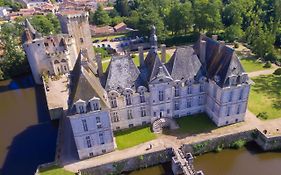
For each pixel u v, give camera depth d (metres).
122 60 68.38
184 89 72.56
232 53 66.44
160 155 64.94
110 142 65.19
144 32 140.50
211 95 73.00
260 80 95.31
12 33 139.88
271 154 67.25
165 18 149.25
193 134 70.06
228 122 73.00
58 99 90.44
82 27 110.19
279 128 70.06
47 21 155.12
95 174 62.66
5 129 83.25
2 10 195.12
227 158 66.62
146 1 178.38
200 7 138.25
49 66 108.25
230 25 142.88
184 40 141.62
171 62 72.56
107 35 159.75
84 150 64.00
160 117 74.50
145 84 69.25
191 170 59.75
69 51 110.31
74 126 60.12
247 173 62.03
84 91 59.06
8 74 118.38
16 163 68.62
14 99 101.12
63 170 61.47
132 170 64.81
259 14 148.50
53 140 76.62
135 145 67.50
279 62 108.06
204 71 73.69
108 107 60.69
